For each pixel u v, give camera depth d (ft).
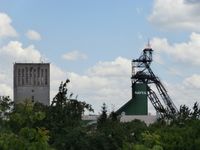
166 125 224.74
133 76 497.46
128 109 499.92
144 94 496.64
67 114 193.47
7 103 157.99
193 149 176.65
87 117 304.50
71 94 202.28
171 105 450.71
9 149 115.96
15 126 149.18
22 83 553.23
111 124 209.46
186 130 190.29
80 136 184.14
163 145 174.60
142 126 217.56
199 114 237.45
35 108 174.50
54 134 180.55
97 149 186.09
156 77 490.49
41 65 562.66
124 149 171.01
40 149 121.29
